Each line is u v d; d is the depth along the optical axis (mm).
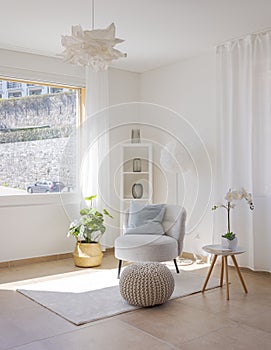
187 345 2715
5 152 5121
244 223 4676
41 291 3920
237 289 3971
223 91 4871
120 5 3760
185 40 4773
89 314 3275
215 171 4988
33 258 5195
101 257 5035
